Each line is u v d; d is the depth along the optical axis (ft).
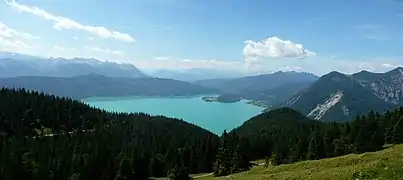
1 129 631.56
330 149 441.27
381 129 485.56
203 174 477.36
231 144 425.28
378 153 199.21
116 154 553.64
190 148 532.32
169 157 514.68
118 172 436.35
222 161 388.78
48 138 593.83
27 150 519.19
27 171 403.75
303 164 223.30
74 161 457.68
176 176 384.88
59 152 506.89
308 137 559.38
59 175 420.36
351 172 137.39
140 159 458.50
